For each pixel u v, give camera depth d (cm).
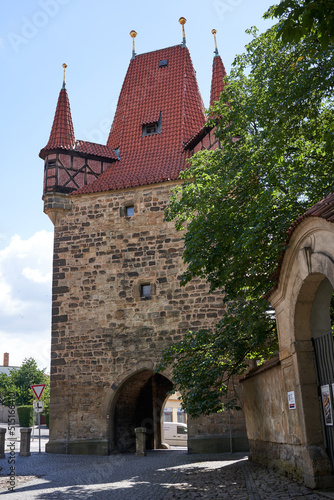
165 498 803
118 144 2373
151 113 2420
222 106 1386
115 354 1953
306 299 841
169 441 2650
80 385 1953
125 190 2111
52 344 2014
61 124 2245
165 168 2161
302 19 532
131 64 2655
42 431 3644
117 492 894
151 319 1953
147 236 2041
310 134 1119
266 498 728
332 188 1058
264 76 1202
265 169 1191
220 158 1394
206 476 1055
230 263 1261
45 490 957
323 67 1005
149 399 2289
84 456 1786
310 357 846
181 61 2556
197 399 1299
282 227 1100
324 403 809
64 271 2080
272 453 1051
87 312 2019
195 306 1922
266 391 1090
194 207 1367
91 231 2100
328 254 711
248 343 1284
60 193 2138
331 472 777
